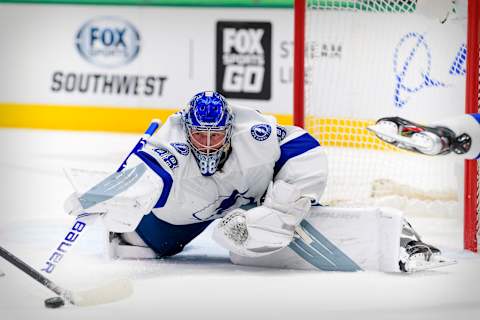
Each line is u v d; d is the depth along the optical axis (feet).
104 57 92.17
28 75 93.45
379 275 37.04
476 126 33.81
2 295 32.40
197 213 38.78
